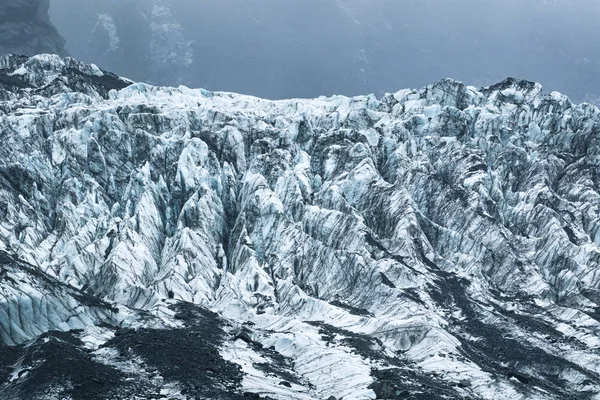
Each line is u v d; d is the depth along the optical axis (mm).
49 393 188125
